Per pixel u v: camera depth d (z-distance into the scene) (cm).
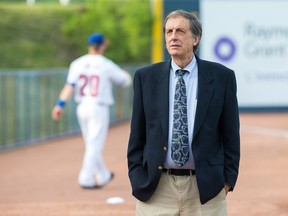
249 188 1475
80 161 1948
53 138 2475
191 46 719
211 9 3225
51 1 5759
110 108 2900
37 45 4850
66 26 4469
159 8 3212
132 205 1316
